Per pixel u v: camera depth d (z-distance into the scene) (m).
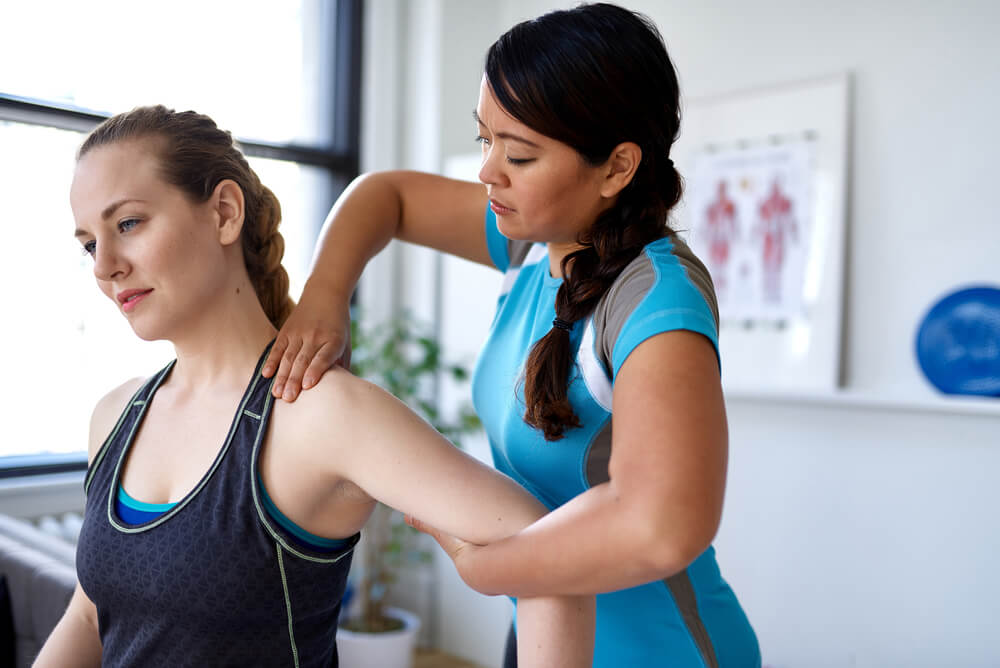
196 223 0.90
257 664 0.88
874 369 2.58
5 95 2.67
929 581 2.38
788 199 2.70
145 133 0.89
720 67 2.92
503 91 0.83
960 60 2.41
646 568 0.70
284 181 3.45
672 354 0.74
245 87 3.31
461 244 1.23
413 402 3.25
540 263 1.06
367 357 3.30
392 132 3.69
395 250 3.74
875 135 2.57
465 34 3.64
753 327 2.78
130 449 0.95
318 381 0.89
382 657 3.06
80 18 2.85
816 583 2.59
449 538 0.83
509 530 0.80
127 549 0.88
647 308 0.78
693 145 2.93
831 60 2.66
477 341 3.36
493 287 3.29
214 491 0.86
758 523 2.71
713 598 1.00
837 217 2.60
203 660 0.87
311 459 0.86
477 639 3.42
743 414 2.74
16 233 2.76
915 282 2.50
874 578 2.48
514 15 3.67
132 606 0.89
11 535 2.15
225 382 0.94
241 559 0.84
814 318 2.65
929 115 2.47
